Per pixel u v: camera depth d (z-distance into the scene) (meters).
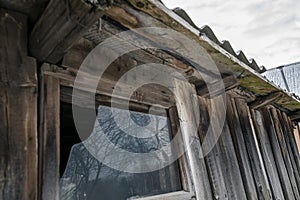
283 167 2.75
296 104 3.02
